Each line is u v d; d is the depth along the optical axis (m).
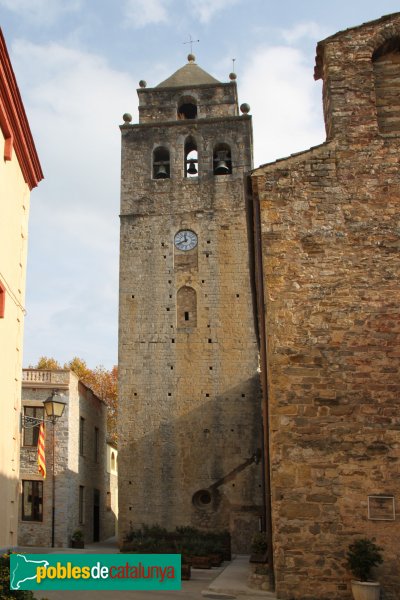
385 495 14.09
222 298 35.00
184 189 36.78
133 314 35.06
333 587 13.71
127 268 35.84
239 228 35.91
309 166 16.23
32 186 19.23
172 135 37.97
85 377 56.44
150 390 33.94
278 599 13.77
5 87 14.98
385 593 13.55
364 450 14.39
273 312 15.34
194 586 17.16
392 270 15.45
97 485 39.44
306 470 14.36
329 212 15.93
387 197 15.94
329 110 16.83
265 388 16.28
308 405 14.73
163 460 32.91
